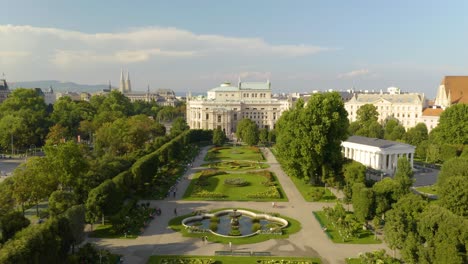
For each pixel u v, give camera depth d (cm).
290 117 14100
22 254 5656
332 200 12150
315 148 12962
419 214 7775
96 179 10669
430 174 16800
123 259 7600
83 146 16475
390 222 7575
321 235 9050
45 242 6206
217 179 15262
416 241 6881
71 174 10119
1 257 5400
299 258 7712
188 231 9219
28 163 10431
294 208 11300
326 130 13238
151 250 8106
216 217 10375
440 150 17850
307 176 13462
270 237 8900
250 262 7500
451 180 9100
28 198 10019
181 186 14125
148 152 17375
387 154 16588
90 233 9062
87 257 6994
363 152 17962
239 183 14038
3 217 7450
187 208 11288
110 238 8781
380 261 7144
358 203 9444
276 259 7644
